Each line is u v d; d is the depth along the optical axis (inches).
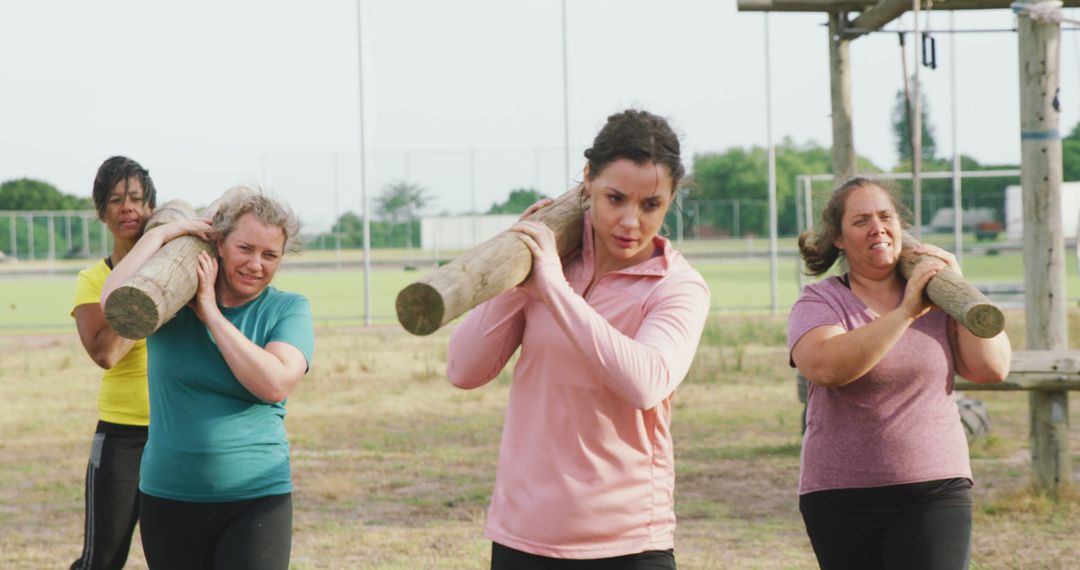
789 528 290.5
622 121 121.2
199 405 152.7
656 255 131.2
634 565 126.0
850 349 146.9
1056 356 301.3
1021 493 308.3
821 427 153.6
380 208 1453.0
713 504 319.6
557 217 130.0
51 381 629.9
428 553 269.0
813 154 3100.4
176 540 154.1
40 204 3110.2
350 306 1164.5
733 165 2987.2
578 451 124.7
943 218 1635.1
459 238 1445.6
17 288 1544.0
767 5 362.9
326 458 402.9
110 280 149.3
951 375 152.6
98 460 195.6
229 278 155.3
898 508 149.9
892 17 341.4
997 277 1256.8
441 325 113.2
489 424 474.3
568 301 118.9
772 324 866.1
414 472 376.2
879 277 159.0
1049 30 307.4
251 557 150.3
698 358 666.8
